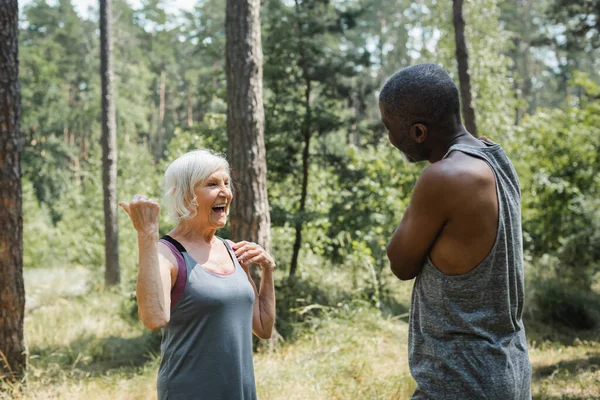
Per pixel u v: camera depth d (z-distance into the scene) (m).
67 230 22.89
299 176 10.57
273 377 5.43
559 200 13.72
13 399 5.29
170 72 53.25
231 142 7.06
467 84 9.75
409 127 1.88
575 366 6.00
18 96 5.87
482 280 1.75
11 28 5.77
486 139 2.00
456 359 1.76
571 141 13.95
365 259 9.56
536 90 47.28
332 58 10.27
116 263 14.79
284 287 9.19
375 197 11.23
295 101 10.09
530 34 42.22
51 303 12.79
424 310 1.85
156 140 50.31
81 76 43.81
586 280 11.30
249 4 7.08
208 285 2.30
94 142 40.56
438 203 1.73
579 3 14.09
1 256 5.73
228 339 2.30
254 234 7.01
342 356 6.15
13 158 5.81
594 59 29.67
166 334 2.34
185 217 2.36
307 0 10.08
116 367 7.31
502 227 1.75
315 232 10.91
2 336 5.72
